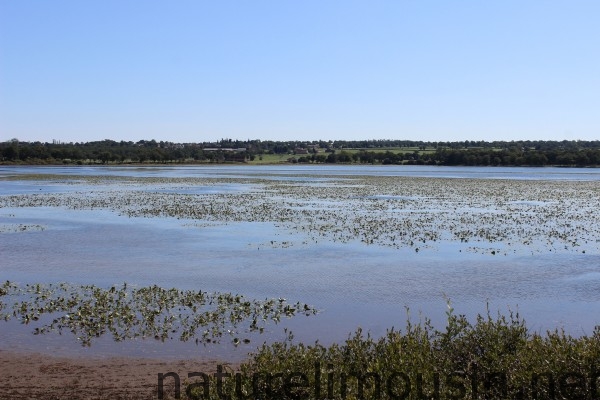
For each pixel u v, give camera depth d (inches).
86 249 1315.2
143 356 646.5
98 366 615.5
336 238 1466.5
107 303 857.5
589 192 3051.2
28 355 645.3
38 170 6063.0
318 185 3617.1
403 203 2402.8
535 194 2910.9
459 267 1123.3
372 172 5964.6
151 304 853.2
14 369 604.4
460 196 2775.6
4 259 1200.8
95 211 2089.1
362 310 833.5
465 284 989.2
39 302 863.1
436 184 3740.2
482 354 464.4
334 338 713.6
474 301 885.2
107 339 700.7
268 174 5359.3
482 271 1088.2
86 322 761.0
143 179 4284.0
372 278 1029.8
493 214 2007.9
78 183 3754.9
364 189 3243.1
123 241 1423.5
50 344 681.6
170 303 859.4
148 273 1071.6
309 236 1499.8
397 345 448.8
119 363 624.4
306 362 439.8
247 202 2428.6
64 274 1064.2
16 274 1064.2
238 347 679.1
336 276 1045.2
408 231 1585.9
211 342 693.9
